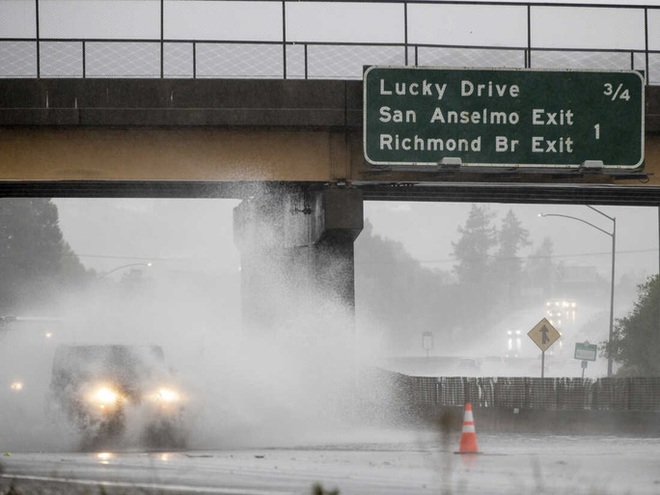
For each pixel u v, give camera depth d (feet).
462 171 306.76
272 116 305.94
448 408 334.65
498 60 319.06
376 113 304.30
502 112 307.99
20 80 299.99
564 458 183.01
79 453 195.83
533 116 308.60
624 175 313.94
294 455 189.47
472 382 343.67
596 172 310.45
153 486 122.83
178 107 303.27
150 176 306.76
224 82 305.73
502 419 326.44
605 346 543.39
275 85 306.76
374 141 303.89
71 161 304.71
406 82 305.73
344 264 320.91
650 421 307.37
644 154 311.68
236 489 120.16
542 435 310.04
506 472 148.36
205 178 308.81
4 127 302.86
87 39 305.94
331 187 313.32
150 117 302.45
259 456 182.91
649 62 323.16
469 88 307.17
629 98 311.47
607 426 313.73
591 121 310.04
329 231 311.88
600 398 331.57
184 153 308.60
